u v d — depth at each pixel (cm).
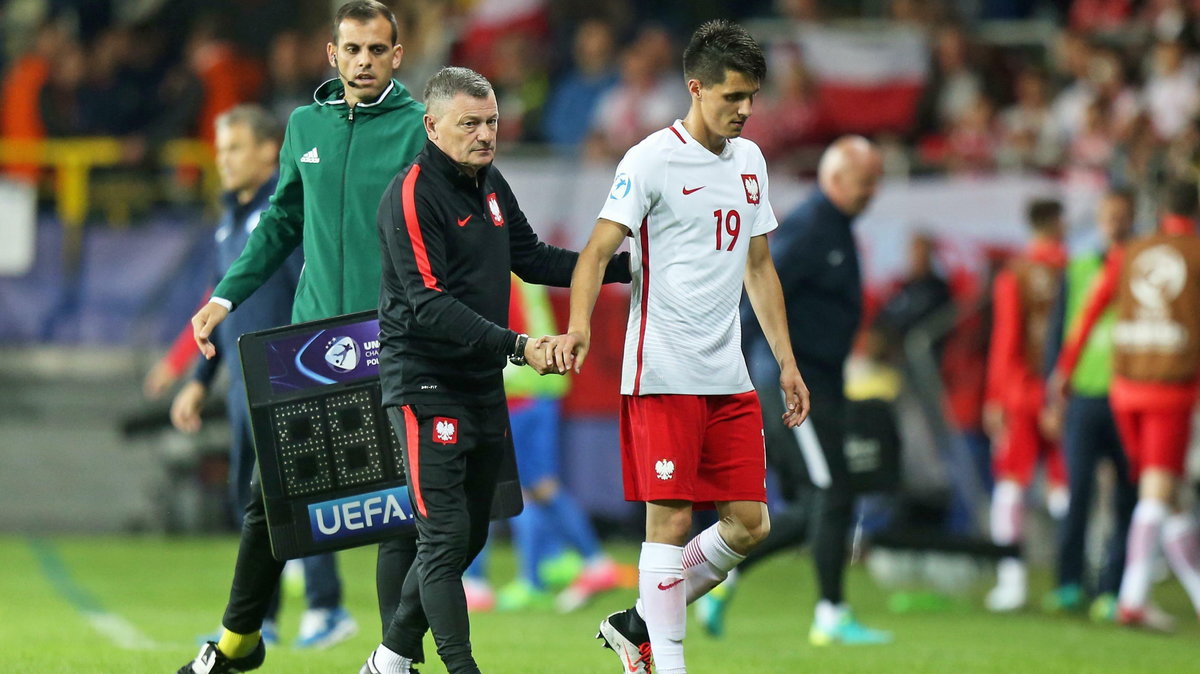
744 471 2041
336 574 2880
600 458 5031
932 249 4900
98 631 3067
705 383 1998
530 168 5244
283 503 2030
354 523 2045
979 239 4909
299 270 2706
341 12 2123
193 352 3700
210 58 5869
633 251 2027
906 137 5572
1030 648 3039
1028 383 4066
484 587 3741
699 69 1962
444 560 1906
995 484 4712
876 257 4941
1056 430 3881
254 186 2775
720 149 2011
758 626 3434
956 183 4938
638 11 6381
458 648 1875
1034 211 4125
